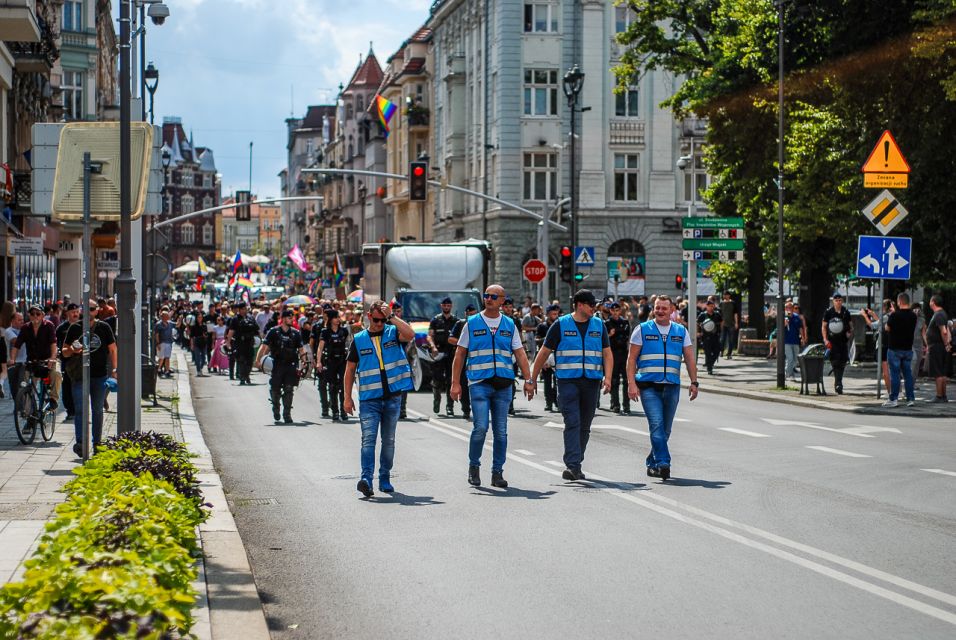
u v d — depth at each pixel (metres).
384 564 9.15
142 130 13.09
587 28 63.62
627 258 64.00
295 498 12.73
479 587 8.29
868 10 30.47
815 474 14.19
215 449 17.88
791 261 41.84
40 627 4.19
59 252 52.34
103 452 8.85
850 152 32.22
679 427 20.36
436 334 24.12
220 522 10.66
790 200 39.62
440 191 79.00
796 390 28.45
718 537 10.09
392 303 16.80
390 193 99.50
